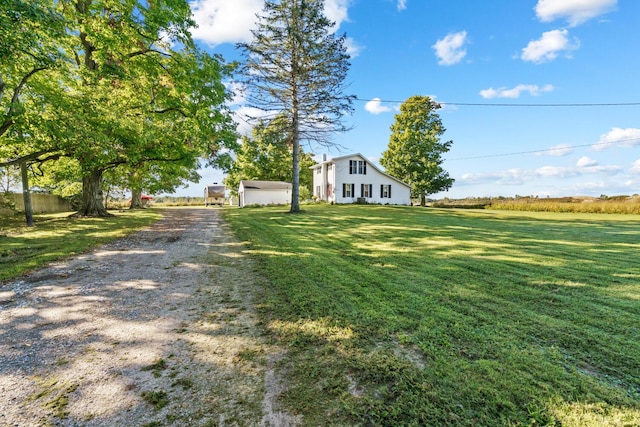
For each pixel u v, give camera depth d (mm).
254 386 2018
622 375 1996
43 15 6766
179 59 11875
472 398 1807
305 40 15109
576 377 1978
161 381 2088
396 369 2137
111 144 11094
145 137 11039
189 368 2250
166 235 9078
